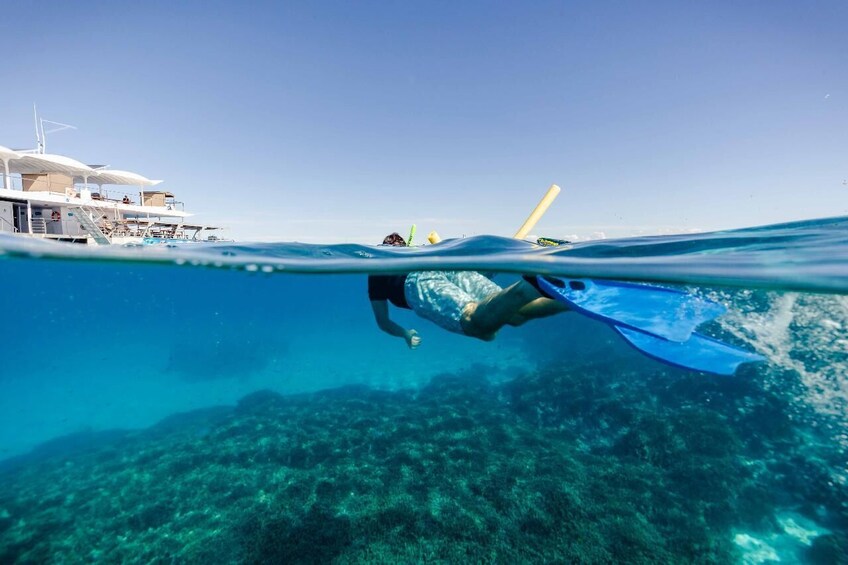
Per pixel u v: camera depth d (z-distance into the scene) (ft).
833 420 29.17
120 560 22.18
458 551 20.84
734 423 31.94
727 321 39.47
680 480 26.35
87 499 28.71
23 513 27.53
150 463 33.63
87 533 24.71
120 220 96.73
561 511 23.34
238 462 32.32
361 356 85.15
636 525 22.43
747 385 34.78
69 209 86.58
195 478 30.32
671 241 12.85
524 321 9.32
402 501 25.07
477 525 22.65
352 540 21.94
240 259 13.83
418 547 21.22
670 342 9.00
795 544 21.38
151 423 49.98
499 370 62.80
